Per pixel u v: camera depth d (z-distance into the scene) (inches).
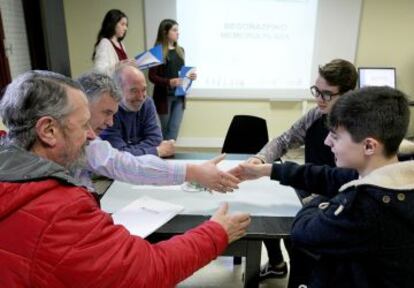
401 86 159.2
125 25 127.8
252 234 44.8
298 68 156.6
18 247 24.8
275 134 163.6
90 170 54.1
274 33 152.1
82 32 148.3
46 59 119.0
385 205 30.2
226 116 162.4
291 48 154.2
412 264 31.2
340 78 59.3
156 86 139.7
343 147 34.5
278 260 77.5
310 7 148.9
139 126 78.9
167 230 45.6
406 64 156.6
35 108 27.7
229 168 64.7
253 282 50.0
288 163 54.7
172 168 53.4
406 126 32.8
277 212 50.9
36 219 25.1
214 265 82.9
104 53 122.9
